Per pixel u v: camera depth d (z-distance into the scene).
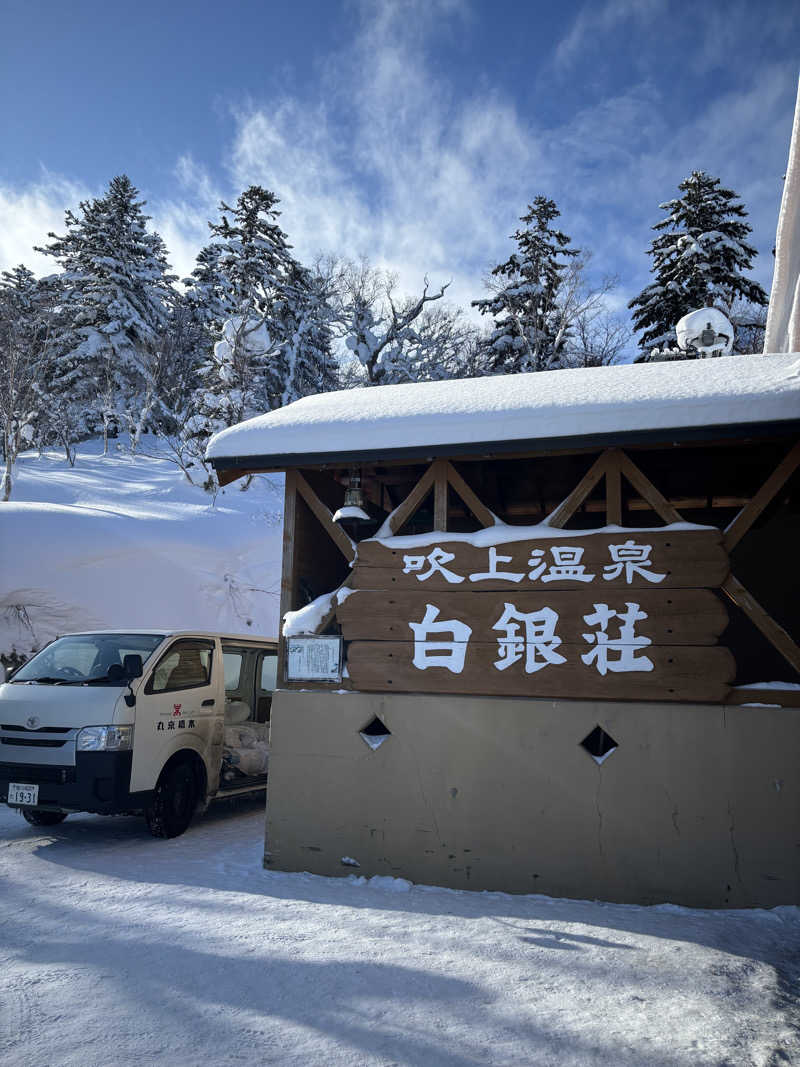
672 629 5.30
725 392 5.17
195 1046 3.02
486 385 6.74
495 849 5.45
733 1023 3.27
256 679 9.60
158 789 7.06
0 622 15.15
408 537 5.98
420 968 3.83
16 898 5.03
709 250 32.78
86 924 4.49
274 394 42.00
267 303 40.91
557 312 39.62
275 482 29.50
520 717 5.54
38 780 6.62
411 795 5.68
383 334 40.41
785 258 8.16
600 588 5.49
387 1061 2.92
